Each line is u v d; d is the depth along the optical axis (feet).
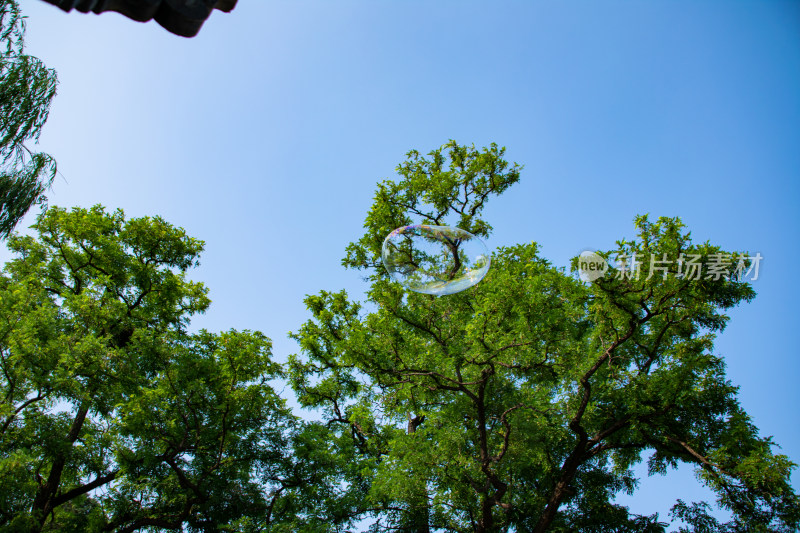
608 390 35.83
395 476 34.96
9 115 23.25
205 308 54.80
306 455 41.22
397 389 37.29
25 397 36.63
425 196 48.57
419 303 37.29
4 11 23.35
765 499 30.53
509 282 31.60
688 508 35.58
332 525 37.55
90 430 40.01
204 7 5.65
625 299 33.68
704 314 34.73
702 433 34.04
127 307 48.57
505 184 50.01
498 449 35.58
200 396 39.06
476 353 31.63
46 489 37.73
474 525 34.53
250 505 38.06
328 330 52.06
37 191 24.39
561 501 35.35
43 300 41.63
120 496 38.40
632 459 39.29
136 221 53.06
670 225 32.65
